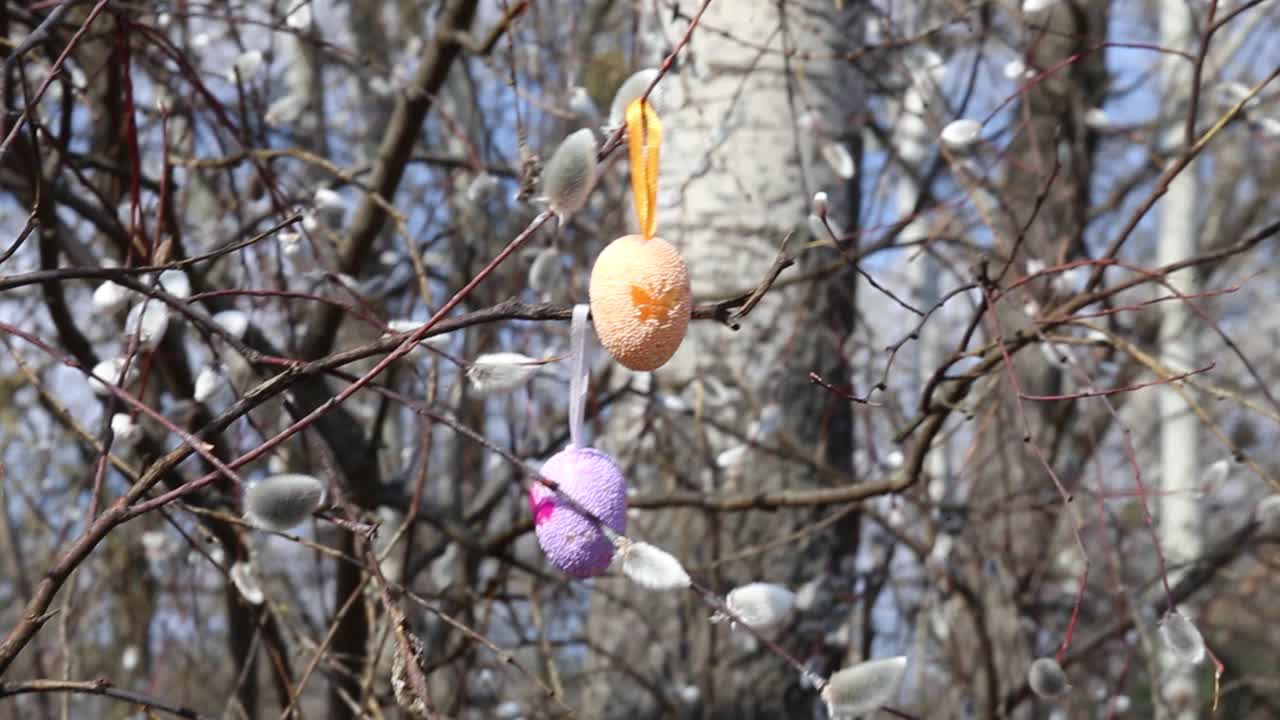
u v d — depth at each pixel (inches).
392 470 75.0
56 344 60.8
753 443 50.2
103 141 54.2
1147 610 80.4
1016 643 72.3
